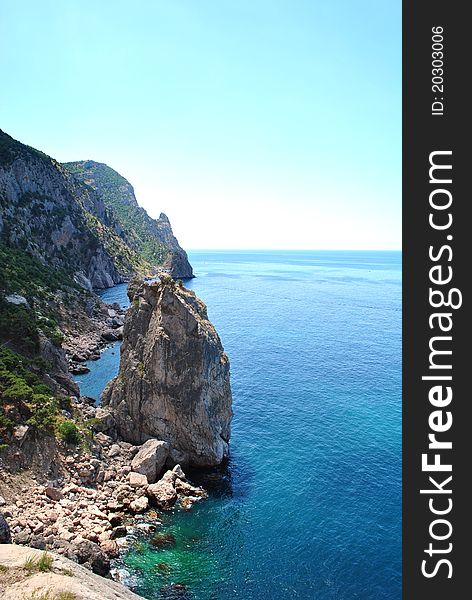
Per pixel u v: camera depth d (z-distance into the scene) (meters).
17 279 101.38
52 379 62.38
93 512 37.28
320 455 51.09
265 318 140.12
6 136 170.75
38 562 17.88
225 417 51.84
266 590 31.48
